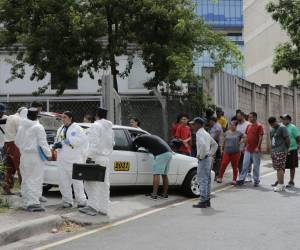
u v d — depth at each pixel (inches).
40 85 1179.3
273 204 468.8
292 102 1465.3
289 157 589.9
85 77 1175.0
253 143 605.9
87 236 342.0
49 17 731.4
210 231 352.2
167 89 824.3
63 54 747.4
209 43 807.7
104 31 752.3
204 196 455.2
